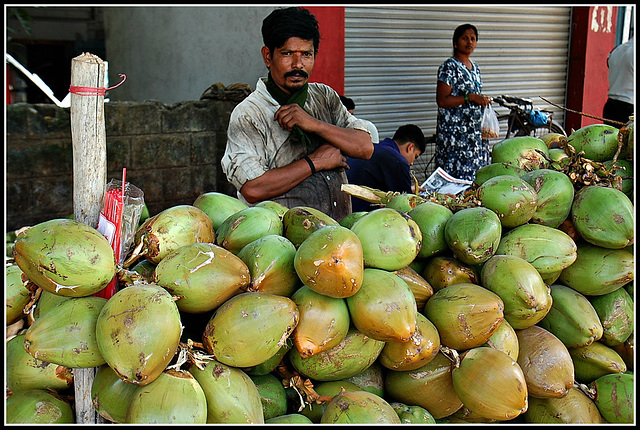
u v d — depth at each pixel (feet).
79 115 4.66
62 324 4.32
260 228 5.65
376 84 20.38
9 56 20.97
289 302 4.62
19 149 16.08
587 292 6.23
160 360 4.13
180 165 18.24
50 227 4.41
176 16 22.58
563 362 5.53
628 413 5.66
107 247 4.51
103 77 4.70
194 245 4.83
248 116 8.63
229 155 8.67
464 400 5.08
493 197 5.96
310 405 5.09
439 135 18.26
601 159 7.14
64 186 16.99
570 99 24.85
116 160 17.08
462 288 5.40
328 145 8.83
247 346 4.44
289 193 8.72
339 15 18.22
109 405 4.42
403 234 5.14
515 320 5.52
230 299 4.69
